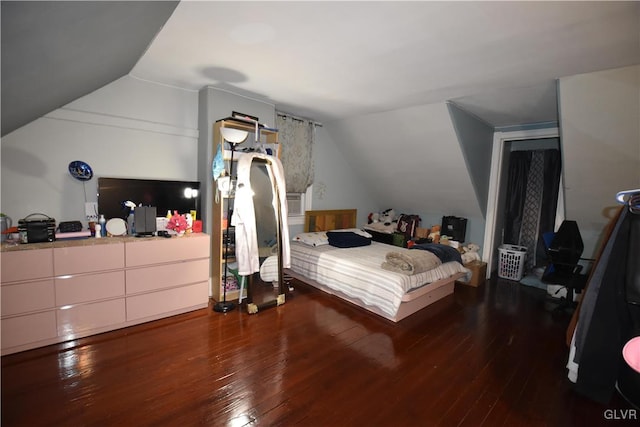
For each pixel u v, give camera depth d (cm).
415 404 178
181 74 275
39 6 97
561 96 258
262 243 317
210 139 314
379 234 487
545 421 168
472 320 296
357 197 527
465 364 220
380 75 257
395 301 271
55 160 255
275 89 306
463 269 355
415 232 483
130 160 292
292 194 439
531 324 290
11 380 184
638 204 151
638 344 90
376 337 257
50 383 183
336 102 345
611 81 231
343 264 326
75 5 110
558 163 426
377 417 167
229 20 177
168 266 273
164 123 308
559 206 400
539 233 446
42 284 215
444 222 470
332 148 477
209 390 183
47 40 126
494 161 427
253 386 188
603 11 156
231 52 222
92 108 268
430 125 356
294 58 229
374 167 478
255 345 237
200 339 243
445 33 185
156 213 283
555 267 333
